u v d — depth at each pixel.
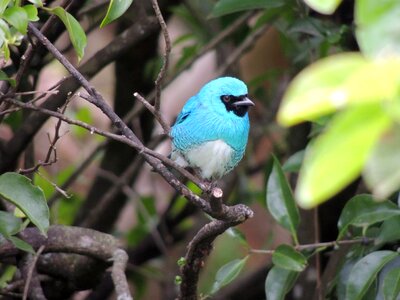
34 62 9.02
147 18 9.33
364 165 2.59
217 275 7.44
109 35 14.62
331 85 2.60
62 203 12.04
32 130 8.97
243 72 14.92
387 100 2.54
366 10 2.78
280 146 12.92
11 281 8.59
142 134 12.11
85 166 11.02
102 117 14.52
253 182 14.46
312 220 9.61
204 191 5.90
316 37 10.09
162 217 12.41
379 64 2.59
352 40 9.41
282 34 10.91
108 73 15.35
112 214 11.75
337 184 2.55
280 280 7.47
